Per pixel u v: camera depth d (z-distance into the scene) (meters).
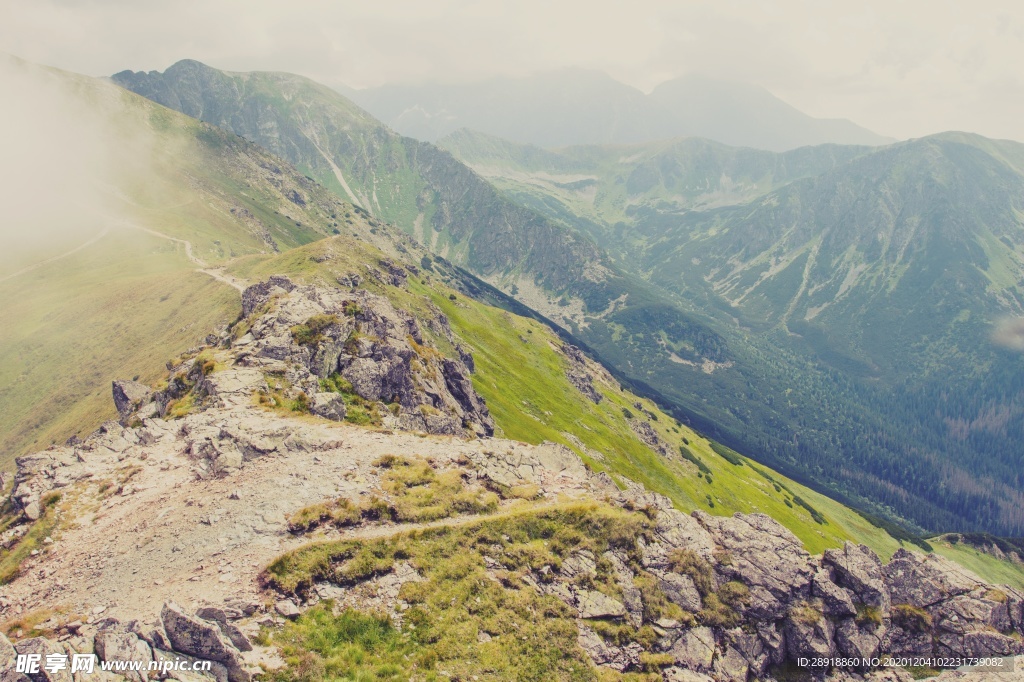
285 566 29.97
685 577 35.25
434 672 26.62
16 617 28.08
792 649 33.59
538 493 42.03
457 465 44.22
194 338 154.75
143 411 61.72
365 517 35.56
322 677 24.73
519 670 28.02
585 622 31.94
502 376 167.12
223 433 44.25
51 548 33.12
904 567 37.16
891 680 32.59
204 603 27.02
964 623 34.50
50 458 43.50
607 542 36.91
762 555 36.81
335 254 187.50
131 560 31.02
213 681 22.72
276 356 61.56
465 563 33.25
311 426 47.91
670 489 165.75
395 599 30.20
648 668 30.39
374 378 64.75
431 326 155.88
